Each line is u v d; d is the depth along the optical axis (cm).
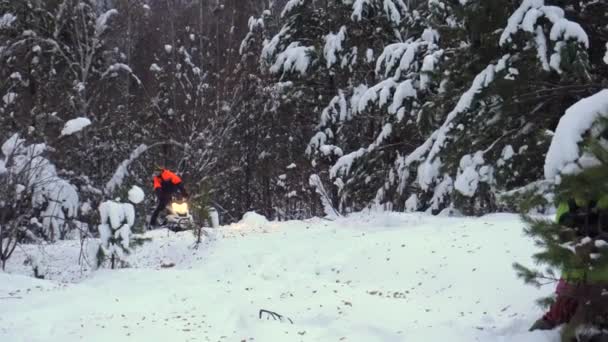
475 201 1150
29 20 2150
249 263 862
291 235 1020
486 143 1179
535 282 418
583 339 379
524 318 487
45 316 595
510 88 1072
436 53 1328
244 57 2411
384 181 1656
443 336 453
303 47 1914
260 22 2422
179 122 2472
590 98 390
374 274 737
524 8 1022
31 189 1047
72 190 1459
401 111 1402
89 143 2155
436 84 1373
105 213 908
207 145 2312
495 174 1106
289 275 777
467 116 1139
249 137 2469
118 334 526
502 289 585
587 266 361
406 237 842
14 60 2055
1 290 711
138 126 2447
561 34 968
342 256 827
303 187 2345
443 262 709
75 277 889
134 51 2845
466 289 614
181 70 2738
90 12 2320
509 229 788
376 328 495
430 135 1350
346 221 1111
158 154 2498
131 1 2627
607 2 1101
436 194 1264
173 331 530
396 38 1844
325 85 2002
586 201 363
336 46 1830
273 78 2130
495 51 1170
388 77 1555
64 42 2325
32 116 1672
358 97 1725
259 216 1255
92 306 630
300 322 541
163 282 759
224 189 2520
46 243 1205
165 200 1345
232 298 643
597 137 367
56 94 2088
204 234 1074
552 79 1108
